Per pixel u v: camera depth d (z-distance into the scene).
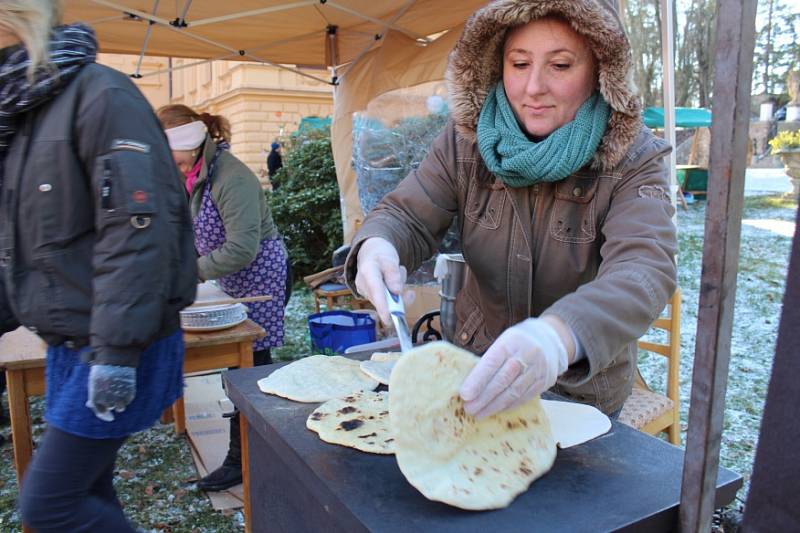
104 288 1.24
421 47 4.02
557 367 0.81
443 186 1.40
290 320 5.57
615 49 1.07
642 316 0.92
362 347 2.15
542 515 0.78
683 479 0.75
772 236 7.88
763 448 0.61
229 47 4.79
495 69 1.28
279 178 7.67
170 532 2.28
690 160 14.02
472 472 0.84
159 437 3.08
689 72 14.20
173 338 1.46
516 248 1.30
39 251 1.27
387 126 4.08
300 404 1.19
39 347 1.98
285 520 1.17
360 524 0.77
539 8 1.10
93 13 3.90
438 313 2.16
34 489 1.36
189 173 2.61
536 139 1.24
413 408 0.83
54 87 1.24
